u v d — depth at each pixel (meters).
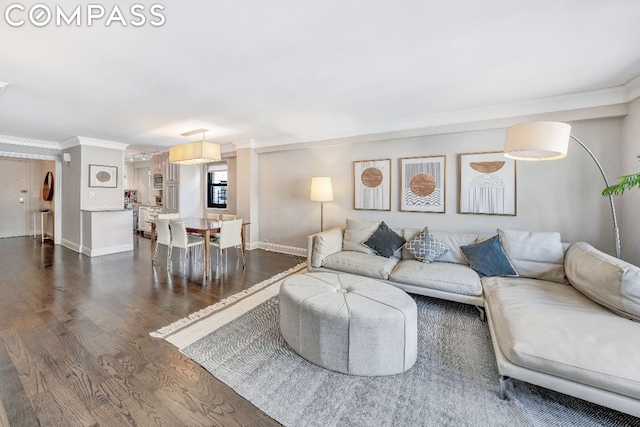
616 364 1.31
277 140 5.11
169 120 3.89
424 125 3.73
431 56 2.14
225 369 1.82
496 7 1.58
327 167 4.73
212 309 2.72
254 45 1.97
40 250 5.34
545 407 1.51
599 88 2.72
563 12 1.62
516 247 2.78
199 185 7.07
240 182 5.62
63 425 1.36
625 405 1.26
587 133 2.93
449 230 3.70
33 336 2.19
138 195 8.84
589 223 2.96
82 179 5.12
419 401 1.56
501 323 1.77
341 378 1.75
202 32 1.81
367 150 4.32
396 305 1.89
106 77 2.46
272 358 1.95
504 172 3.34
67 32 1.80
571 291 2.20
